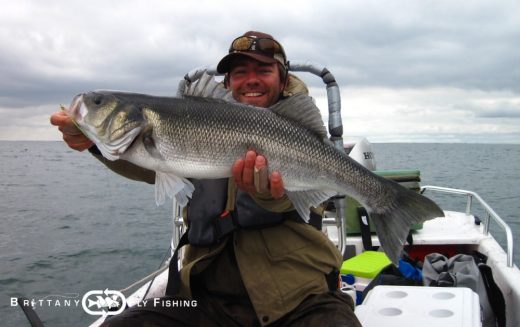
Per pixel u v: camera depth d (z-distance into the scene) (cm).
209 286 100
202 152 87
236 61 105
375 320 100
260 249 94
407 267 145
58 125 85
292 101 92
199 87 89
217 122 87
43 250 320
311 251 95
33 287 246
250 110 89
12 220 426
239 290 97
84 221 420
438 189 196
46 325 186
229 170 88
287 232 95
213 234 96
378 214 98
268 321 91
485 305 130
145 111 85
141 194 614
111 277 264
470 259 140
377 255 156
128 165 98
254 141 88
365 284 144
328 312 88
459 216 201
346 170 96
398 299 110
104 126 85
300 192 92
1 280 259
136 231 375
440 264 143
